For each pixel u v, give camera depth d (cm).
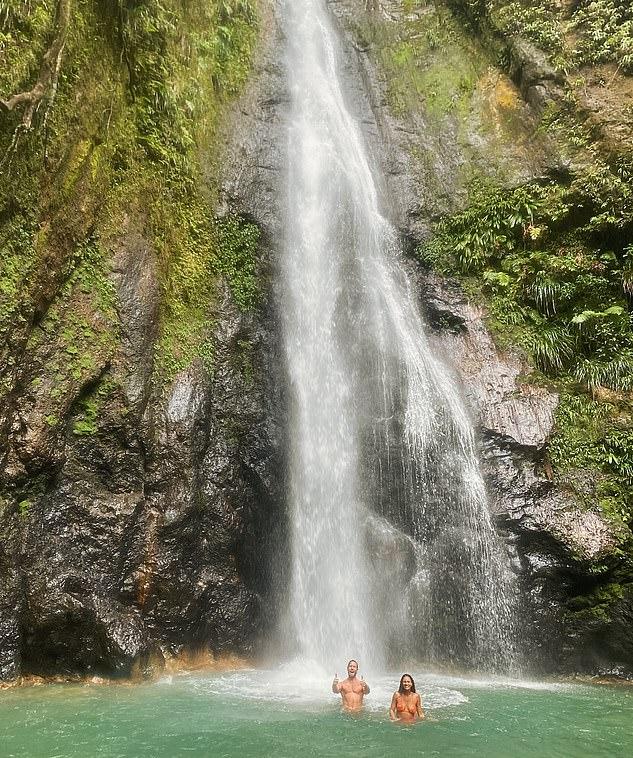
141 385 1083
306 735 694
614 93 1443
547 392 1285
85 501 998
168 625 1042
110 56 1173
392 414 1320
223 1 1617
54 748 638
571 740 714
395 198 1595
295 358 1352
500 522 1176
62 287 1023
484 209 1494
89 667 936
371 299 1465
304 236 1473
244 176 1464
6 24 916
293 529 1226
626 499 1161
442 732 721
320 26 1859
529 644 1112
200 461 1145
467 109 1644
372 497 1258
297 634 1160
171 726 715
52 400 972
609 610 1104
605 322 1333
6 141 916
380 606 1150
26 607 912
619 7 1494
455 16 1816
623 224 1348
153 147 1259
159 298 1168
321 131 1644
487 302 1424
